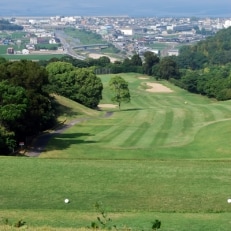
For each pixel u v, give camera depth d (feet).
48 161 169.58
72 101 415.23
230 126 288.30
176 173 155.12
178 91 638.53
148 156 227.40
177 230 107.45
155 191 140.46
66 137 283.59
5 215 119.55
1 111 235.81
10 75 294.46
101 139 276.62
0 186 144.87
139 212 124.47
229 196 136.15
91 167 161.99
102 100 531.91
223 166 163.12
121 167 161.79
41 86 303.89
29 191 141.38
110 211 125.70
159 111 380.78
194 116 347.97
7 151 229.86
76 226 108.37
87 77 443.73
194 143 256.93
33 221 113.50
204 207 128.57
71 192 140.36
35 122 264.52
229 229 108.68
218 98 558.15
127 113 392.88
